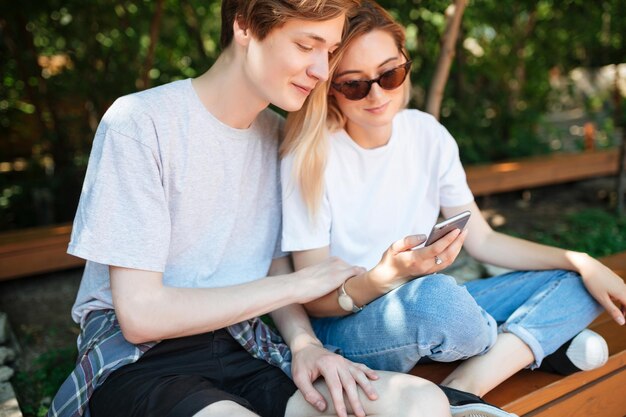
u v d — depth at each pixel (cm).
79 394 164
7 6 571
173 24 660
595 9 640
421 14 602
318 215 205
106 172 162
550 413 202
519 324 195
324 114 197
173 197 174
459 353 176
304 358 172
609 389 218
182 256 183
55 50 643
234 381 180
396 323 173
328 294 194
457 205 225
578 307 202
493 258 223
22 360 317
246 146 184
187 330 165
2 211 611
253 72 169
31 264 428
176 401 152
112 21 612
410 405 154
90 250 158
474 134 693
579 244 489
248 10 163
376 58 195
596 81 1098
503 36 723
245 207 192
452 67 696
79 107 654
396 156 215
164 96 171
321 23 162
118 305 160
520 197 670
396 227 218
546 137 849
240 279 194
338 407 158
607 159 664
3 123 672
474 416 159
